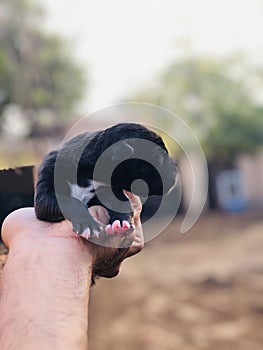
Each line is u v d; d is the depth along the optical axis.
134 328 11.35
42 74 23.31
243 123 26.92
